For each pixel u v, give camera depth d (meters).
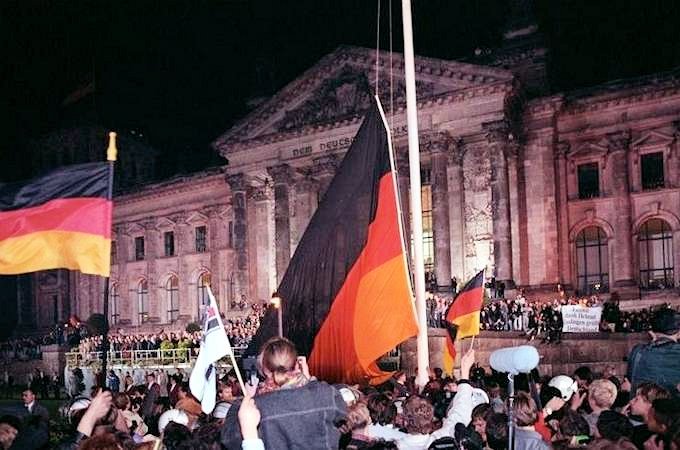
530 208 70.06
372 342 13.40
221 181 93.38
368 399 12.93
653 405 8.62
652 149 66.50
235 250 84.00
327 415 7.47
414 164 18.83
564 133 70.38
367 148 14.27
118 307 104.94
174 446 9.35
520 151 70.81
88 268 11.13
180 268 96.94
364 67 75.75
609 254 67.56
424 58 70.94
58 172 11.39
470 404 12.16
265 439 7.30
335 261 13.78
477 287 20.00
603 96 67.88
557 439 10.62
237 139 83.88
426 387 17.03
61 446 8.66
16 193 11.33
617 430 9.58
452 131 70.00
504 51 77.25
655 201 65.88
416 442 10.66
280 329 13.30
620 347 48.25
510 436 9.23
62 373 79.56
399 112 72.44
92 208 11.24
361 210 13.98
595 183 69.19
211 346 9.62
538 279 68.94
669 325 11.36
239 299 83.19
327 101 78.00
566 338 49.44
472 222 70.31
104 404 8.91
